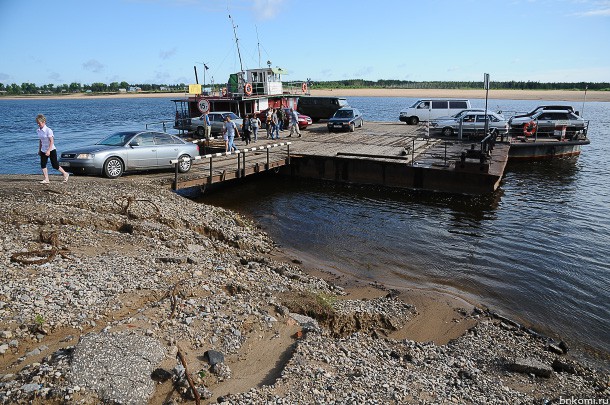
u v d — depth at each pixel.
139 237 10.41
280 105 34.91
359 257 12.44
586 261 12.20
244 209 16.89
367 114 62.44
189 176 16.42
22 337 5.82
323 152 21.86
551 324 9.07
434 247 13.19
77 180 14.33
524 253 12.74
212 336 6.50
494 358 7.62
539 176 23.22
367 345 7.55
